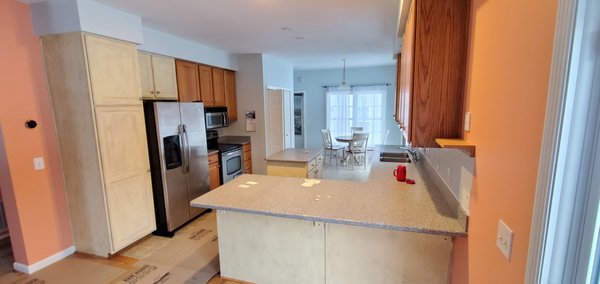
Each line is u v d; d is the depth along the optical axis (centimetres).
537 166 75
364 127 784
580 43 63
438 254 184
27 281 242
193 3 256
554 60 66
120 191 276
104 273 252
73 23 235
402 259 192
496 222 105
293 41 417
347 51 507
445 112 155
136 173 292
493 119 108
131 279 244
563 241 70
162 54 361
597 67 63
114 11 261
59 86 253
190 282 239
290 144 626
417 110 158
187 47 402
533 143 78
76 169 266
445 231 151
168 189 320
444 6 149
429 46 153
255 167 548
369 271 200
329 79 795
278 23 324
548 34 71
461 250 158
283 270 221
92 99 247
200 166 372
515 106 90
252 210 193
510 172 93
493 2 110
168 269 258
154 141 311
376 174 281
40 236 258
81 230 279
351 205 197
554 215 69
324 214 182
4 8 228
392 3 264
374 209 188
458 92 152
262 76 520
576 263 70
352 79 777
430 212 179
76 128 257
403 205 193
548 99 69
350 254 201
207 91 454
